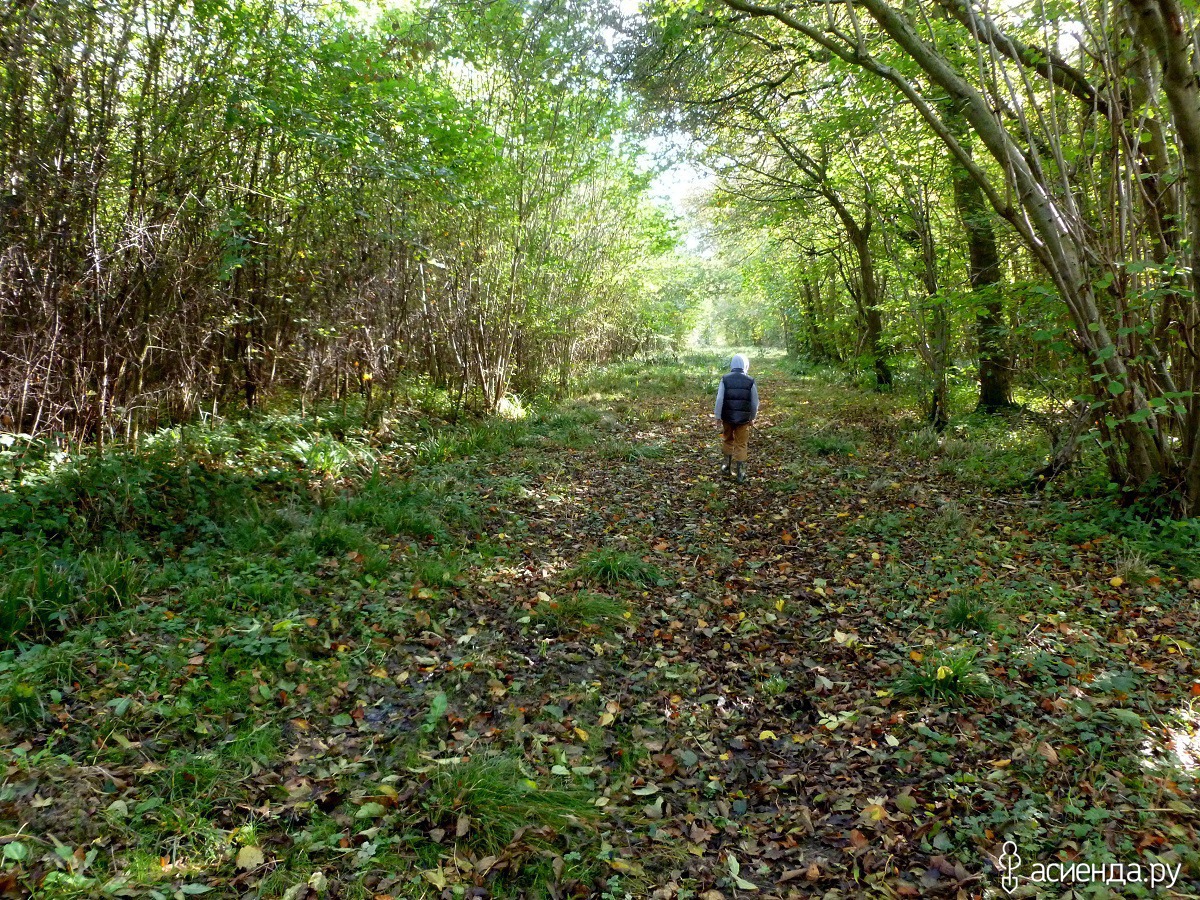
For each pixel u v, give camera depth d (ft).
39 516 15.07
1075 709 11.19
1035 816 9.05
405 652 13.19
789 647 14.16
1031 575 16.46
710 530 21.63
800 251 64.85
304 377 29.25
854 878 8.36
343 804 9.25
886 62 26.09
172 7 20.06
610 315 68.69
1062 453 22.89
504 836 8.81
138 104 20.36
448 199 29.71
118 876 7.71
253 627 12.81
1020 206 19.98
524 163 36.14
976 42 19.02
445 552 18.02
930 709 11.51
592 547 19.85
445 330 35.50
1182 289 17.38
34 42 17.44
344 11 26.23
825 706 12.05
